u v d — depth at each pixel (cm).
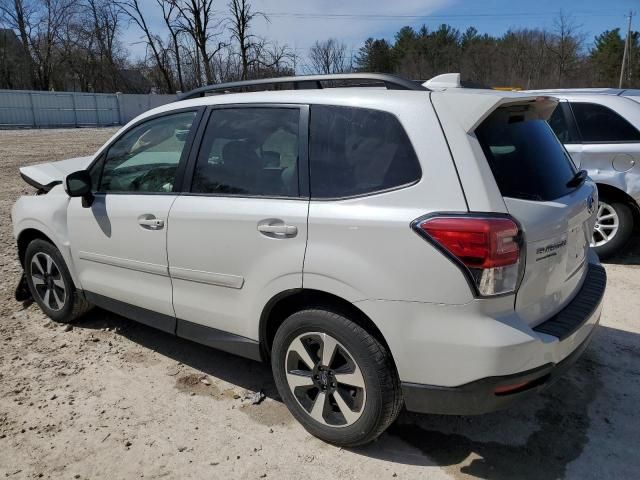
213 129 329
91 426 315
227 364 386
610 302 485
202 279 324
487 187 240
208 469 280
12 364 384
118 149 384
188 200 328
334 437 289
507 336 238
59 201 416
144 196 354
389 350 263
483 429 312
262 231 290
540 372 249
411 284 246
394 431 310
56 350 406
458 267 236
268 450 294
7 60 4978
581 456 288
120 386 357
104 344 416
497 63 6731
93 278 399
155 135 362
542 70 6662
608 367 376
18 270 578
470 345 239
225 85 348
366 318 269
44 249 433
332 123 282
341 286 263
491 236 232
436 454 290
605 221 586
